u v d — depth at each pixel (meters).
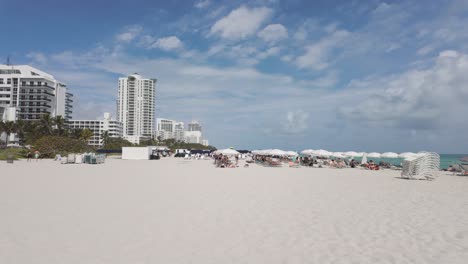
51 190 13.46
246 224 7.68
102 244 6.04
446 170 34.22
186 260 5.23
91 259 5.23
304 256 5.46
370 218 8.48
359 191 14.37
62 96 127.88
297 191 14.07
